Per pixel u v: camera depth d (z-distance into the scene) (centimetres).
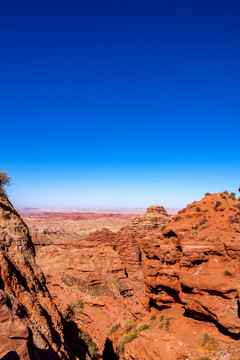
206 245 1941
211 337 1641
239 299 1530
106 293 6253
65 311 5231
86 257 8519
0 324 875
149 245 2627
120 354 2497
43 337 1357
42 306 1705
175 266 2278
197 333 1758
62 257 9069
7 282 1407
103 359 3356
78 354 2495
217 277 1745
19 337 880
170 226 2491
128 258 8256
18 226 1969
